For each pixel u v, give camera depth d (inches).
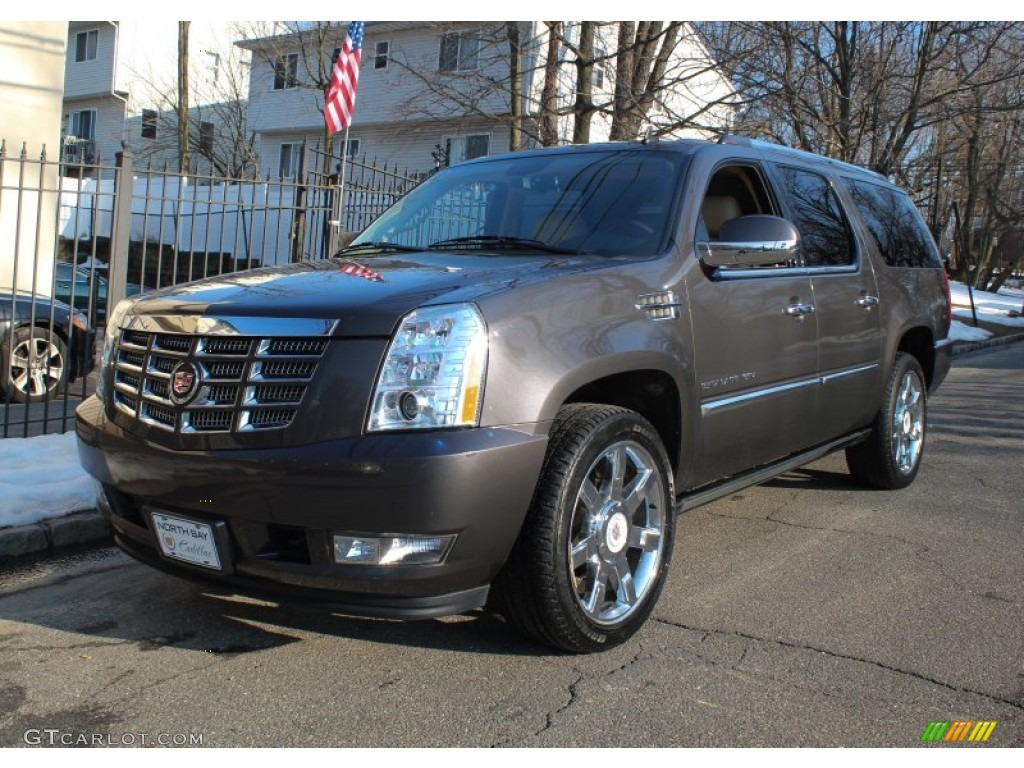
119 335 137.0
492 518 113.1
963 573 172.1
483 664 128.9
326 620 144.6
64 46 429.1
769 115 661.9
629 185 162.4
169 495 120.3
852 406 203.0
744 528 200.2
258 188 612.7
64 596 154.6
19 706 115.0
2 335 298.8
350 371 111.3
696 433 149.2
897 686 124.6
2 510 183.2
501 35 681.6
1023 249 1595.7
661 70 615.5
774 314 168.4
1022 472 264.2
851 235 208.7
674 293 144.8
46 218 424.2
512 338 117.3
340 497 108.7
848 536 195.2
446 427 110.2
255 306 119.7
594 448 125.2
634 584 137.5
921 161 830.5
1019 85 839.7
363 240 182.2
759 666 130.1
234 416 115.2
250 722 111.6
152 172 267.0
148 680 122.7
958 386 487.8
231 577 120.0
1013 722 115.3
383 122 1079.6
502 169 182.5
